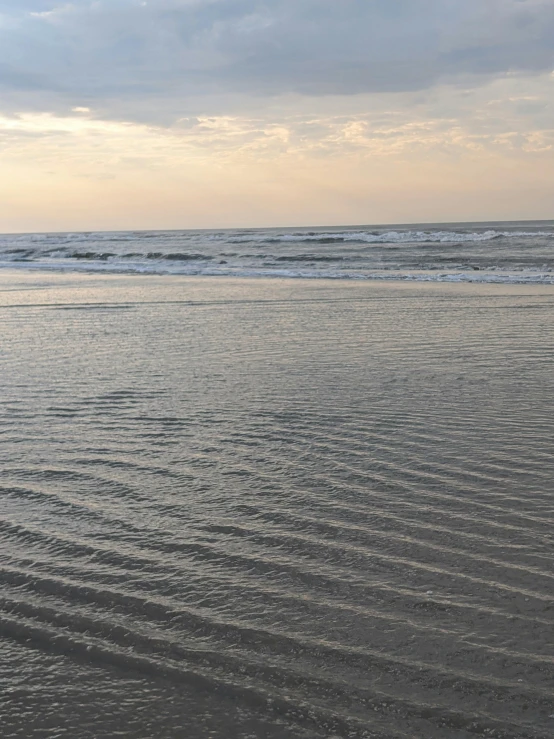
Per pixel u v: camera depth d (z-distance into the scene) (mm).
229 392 8383
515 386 8492
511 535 4355
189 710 2875
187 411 7531
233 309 16672
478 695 2898
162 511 4844
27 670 3141
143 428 6918
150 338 12555
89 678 3080
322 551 4199
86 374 9547
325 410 7480
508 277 23656
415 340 11969
